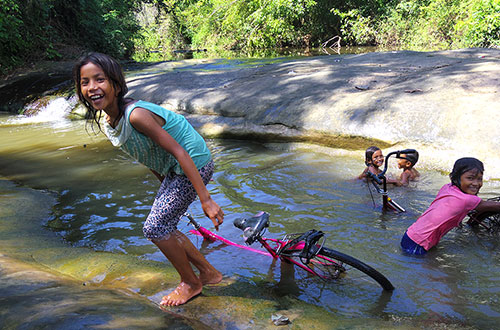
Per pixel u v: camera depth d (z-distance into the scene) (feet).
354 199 16.48
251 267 12.18
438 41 63.72
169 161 9.86
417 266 11.78
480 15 49.83
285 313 9.75
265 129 24.41
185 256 10.34
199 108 28.30
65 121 34.27
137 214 16.30
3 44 47.57
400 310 9.84
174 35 104.68
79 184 19.69
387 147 20.61
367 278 11.34
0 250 13.34
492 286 10.69
